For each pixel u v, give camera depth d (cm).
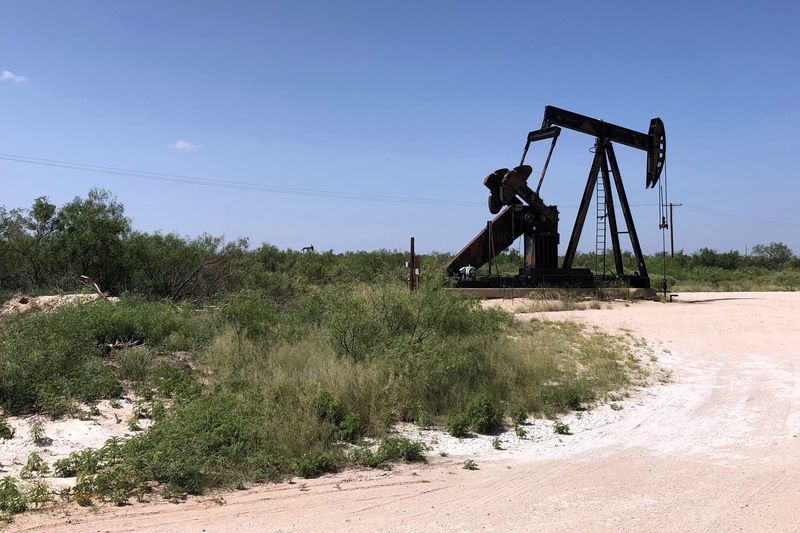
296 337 1404
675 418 1016
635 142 3178
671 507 610
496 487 685
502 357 1266
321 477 725
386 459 786
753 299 3141
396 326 1345
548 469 754
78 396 957
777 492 650
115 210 2878
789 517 577
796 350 1672
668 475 721
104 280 2770
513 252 6612
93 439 820
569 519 581
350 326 1262
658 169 3178
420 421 950
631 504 621
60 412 896
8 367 930
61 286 2583
